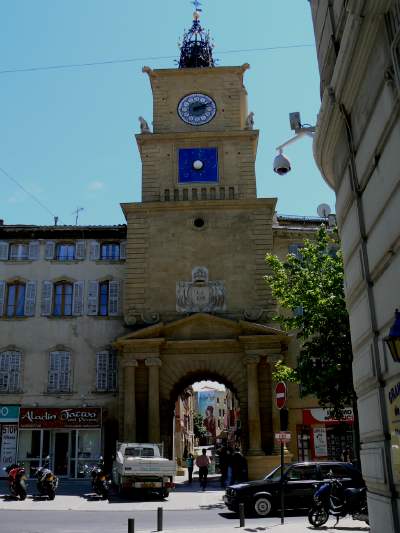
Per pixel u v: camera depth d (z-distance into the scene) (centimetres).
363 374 1003
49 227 3956
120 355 3569
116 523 1789
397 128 805
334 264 2547
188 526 1725
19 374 3728
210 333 3538
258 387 3428
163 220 3816
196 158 3972
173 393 3612
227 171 3938
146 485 2495
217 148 3991
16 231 3953
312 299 2488
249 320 3588
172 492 2905
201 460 3073
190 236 3778
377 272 920
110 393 3688
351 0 883
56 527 1692
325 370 2412
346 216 1114
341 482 1909
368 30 880
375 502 950
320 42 1303
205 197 3894
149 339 3444
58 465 3581
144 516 1975
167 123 4091
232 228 3788
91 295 3869
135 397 3450
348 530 1557
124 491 2642
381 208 884
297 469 1997
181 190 3906
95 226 3956
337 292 2459
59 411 3638
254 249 3744
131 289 3697
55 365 3747
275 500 1950
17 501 2431
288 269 2770
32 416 3634
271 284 2772
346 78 1010
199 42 4884
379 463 909
